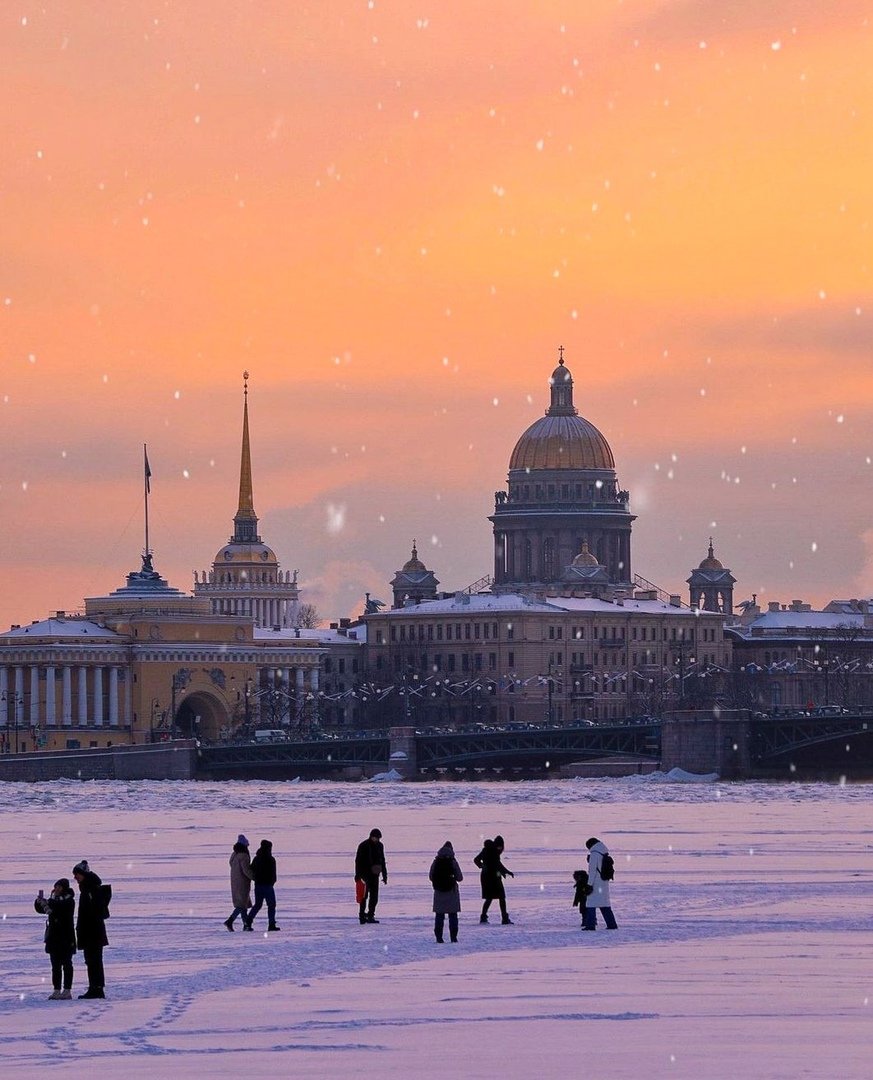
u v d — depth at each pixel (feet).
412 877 495.00
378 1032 272.10
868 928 371.97
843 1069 249.14
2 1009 291.17
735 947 345.10
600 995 296.92
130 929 382.42
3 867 548.72
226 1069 251.60
